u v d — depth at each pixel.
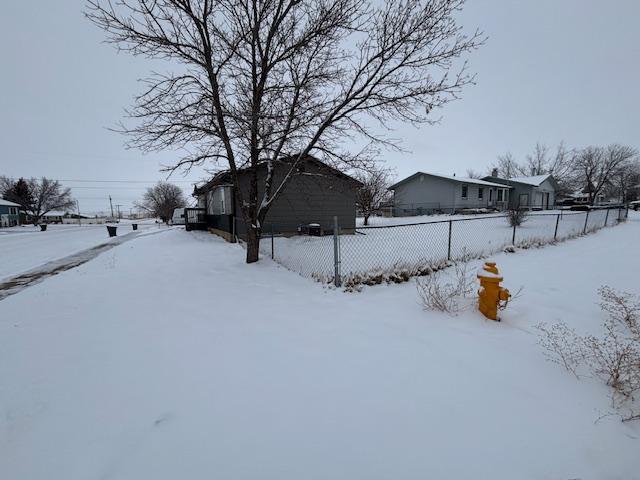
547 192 36.84
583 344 2.81
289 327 3.40
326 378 2.40
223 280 5.63
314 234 12.20
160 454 1.69
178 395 2.23
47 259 9.33
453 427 1.85
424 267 5.66
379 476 1.54
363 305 4.04
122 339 3.21
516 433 1.80
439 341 2.98
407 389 2.24
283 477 1.54
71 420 1.99
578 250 7.80
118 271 6.93
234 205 11.57
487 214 25.80
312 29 5.97
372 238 11.73
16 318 3.92
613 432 1.81
